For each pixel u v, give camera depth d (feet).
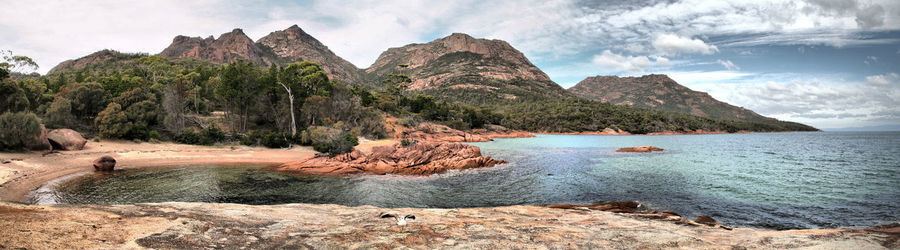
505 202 66.03
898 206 61.72
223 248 18.61
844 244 20.51
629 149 190.70
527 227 27.22
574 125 553.23
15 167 81.46
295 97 219.82
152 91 209.05
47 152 103.45
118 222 21.12
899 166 126.11
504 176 98.37
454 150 121.70
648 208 60.23
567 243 22.31
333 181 88.74
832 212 57.57
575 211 41.78
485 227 26.45
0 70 121.60
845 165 130.11
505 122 495.00
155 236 19.20
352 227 25.27
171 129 160.45
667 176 98.22
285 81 215.10
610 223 31.83
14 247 14.39
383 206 62.18
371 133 244.83
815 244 20.90
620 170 110.83
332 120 221.46
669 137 489.67
